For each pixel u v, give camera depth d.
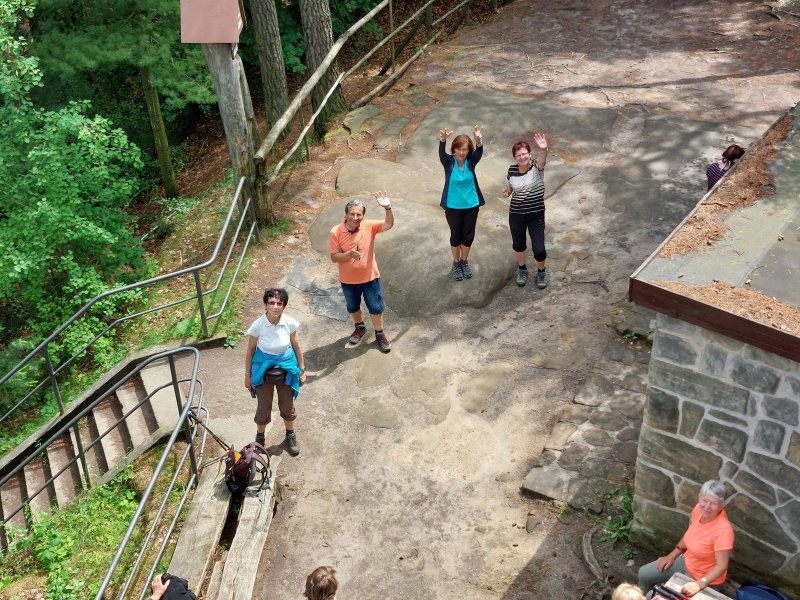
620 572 5.99
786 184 5.79
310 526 6.62
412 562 6.28
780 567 5.42
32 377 10.66
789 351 4.46
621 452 6.87
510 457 7.09
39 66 13.22
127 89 17.14
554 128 11.66
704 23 14.70
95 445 8.06
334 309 9.04
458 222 8.58
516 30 15.22
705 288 4.84
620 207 10.09
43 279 11.51
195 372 6.53
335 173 11.41
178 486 7.03
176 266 10.62
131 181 12.44
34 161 11.06
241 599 5.82
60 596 6.34
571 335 8.30
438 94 13.00
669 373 5.25
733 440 5.19
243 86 9.77
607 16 15.38
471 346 8.34
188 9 8.99
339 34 17.62
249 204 9.96
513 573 6.11
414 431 7.43
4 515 7.98
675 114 11.77
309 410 7.73
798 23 14.23
